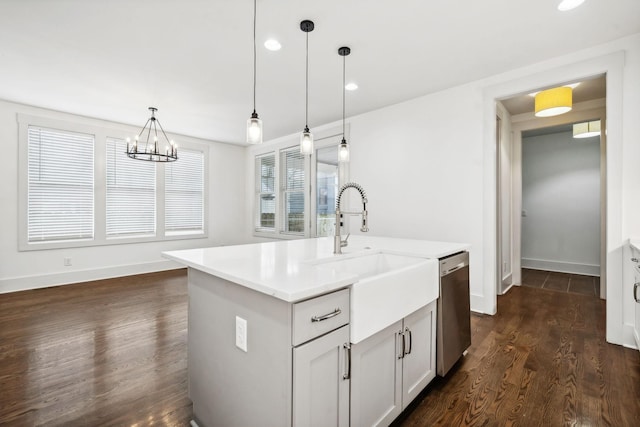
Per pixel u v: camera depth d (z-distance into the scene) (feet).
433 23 7.38
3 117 12.79
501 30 7.68
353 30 7.66
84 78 10.42
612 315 8.05
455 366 6.92
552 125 13.44
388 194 13.19
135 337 8.49
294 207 18.31
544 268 18.16
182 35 7.83
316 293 3.48
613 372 6.61
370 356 4.43
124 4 6.60
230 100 12.51
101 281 14.90
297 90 11.49
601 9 6.86
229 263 4.98
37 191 13.70
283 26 7.47
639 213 7.77
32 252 13.52
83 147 14.83
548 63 9.21
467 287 7.32
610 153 8.13
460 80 10.63
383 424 4.70
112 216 15.79
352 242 8.29
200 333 5.12
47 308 10.91
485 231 10.52
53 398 5.75
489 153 10.41
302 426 3.46
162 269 17.42
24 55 8.84
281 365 3.51
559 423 5.08
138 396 5.85
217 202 20.04
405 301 4.99
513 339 8.36
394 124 12.96
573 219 17.29
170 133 17.76
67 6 6.64
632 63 7.91
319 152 16.51
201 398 5.07
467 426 5.02
